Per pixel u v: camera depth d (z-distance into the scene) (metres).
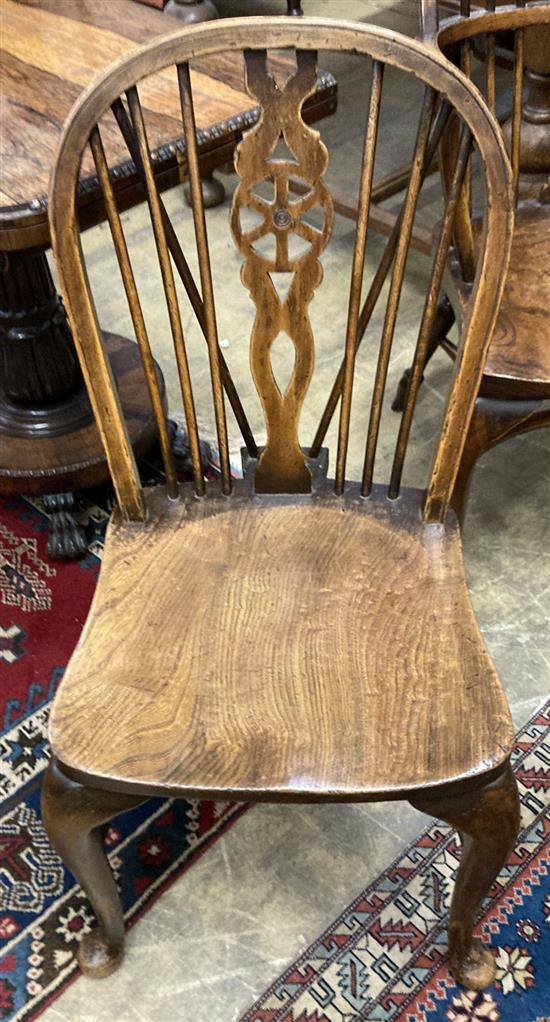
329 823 1.28
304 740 0.85
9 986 1.14
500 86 2.66
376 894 1.21
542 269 1.35
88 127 0.84
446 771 0.83
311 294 0.95
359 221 0.90
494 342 1.22
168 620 0.97
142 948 1.17
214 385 1.01
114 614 0.98
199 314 1.01
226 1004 1.12
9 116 1.20
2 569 1.64
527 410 1.21
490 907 1.19
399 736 0.85
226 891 1.22
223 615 0.97
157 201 0.89
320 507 1.09
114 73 0.82
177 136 1.14
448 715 0.87
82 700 0.89
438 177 2.53
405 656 0.93
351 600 0.98
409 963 1.14
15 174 1.10
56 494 1.64
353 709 0.88
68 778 0.87
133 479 1.05
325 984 1.13
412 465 1.77
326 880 1.22
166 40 0.81
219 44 0.82
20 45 1.36
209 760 0.84
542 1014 1.10
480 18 1.17
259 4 2.99
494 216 0.86
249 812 1.30
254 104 1.21
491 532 1.65
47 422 1.67
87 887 1.01
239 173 0.89
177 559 1.03
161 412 1.04
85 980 1.14
